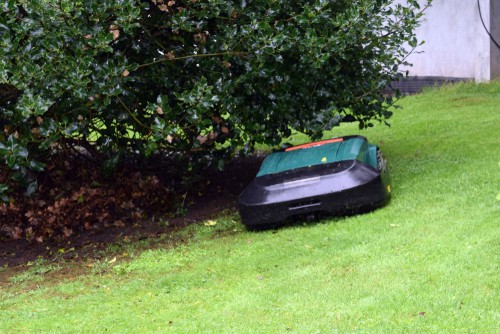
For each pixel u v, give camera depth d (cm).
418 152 1061
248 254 716
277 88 916
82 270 748
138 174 938
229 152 955
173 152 980
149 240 832
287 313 548
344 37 888
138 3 842
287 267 658
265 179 805
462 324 492
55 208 873
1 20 757
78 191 917
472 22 1638
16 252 842
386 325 504
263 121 941
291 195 777
